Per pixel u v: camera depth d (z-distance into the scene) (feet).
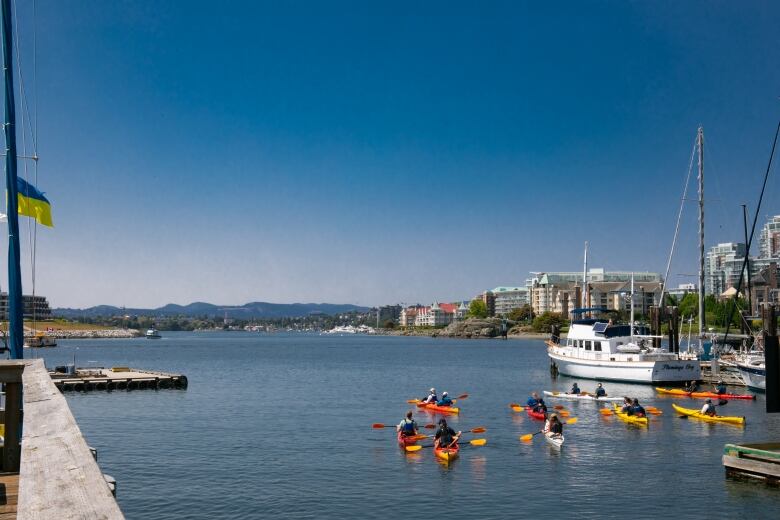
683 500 93.56
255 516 87.71
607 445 133.69
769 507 89.25
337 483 104.83
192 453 128.47
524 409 187.93
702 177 272.10
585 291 312.29
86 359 519.19
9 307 75.20
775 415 172.24
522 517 87.30
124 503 93.50
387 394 244.42
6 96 75.82
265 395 238.48
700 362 251.60
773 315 190.60
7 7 75.77
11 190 75.61
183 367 417.28
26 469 19.12
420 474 110.73
